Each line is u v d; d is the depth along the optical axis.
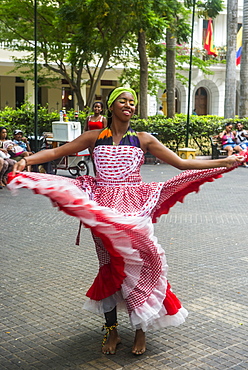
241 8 38.53
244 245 6.73
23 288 5.00
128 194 3.58
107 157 3.59
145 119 19.55
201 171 3.60
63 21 19.27
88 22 18.41
